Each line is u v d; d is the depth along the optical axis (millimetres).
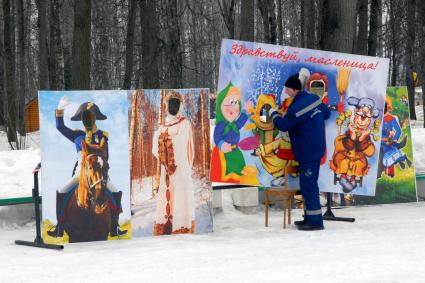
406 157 10375
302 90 8023
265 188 8422
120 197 7445
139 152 7598
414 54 30734
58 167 7176
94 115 7371
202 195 7895
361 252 6473
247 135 8125
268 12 24562
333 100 8617
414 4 24859
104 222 7355
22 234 7914
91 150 7336
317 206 8000
